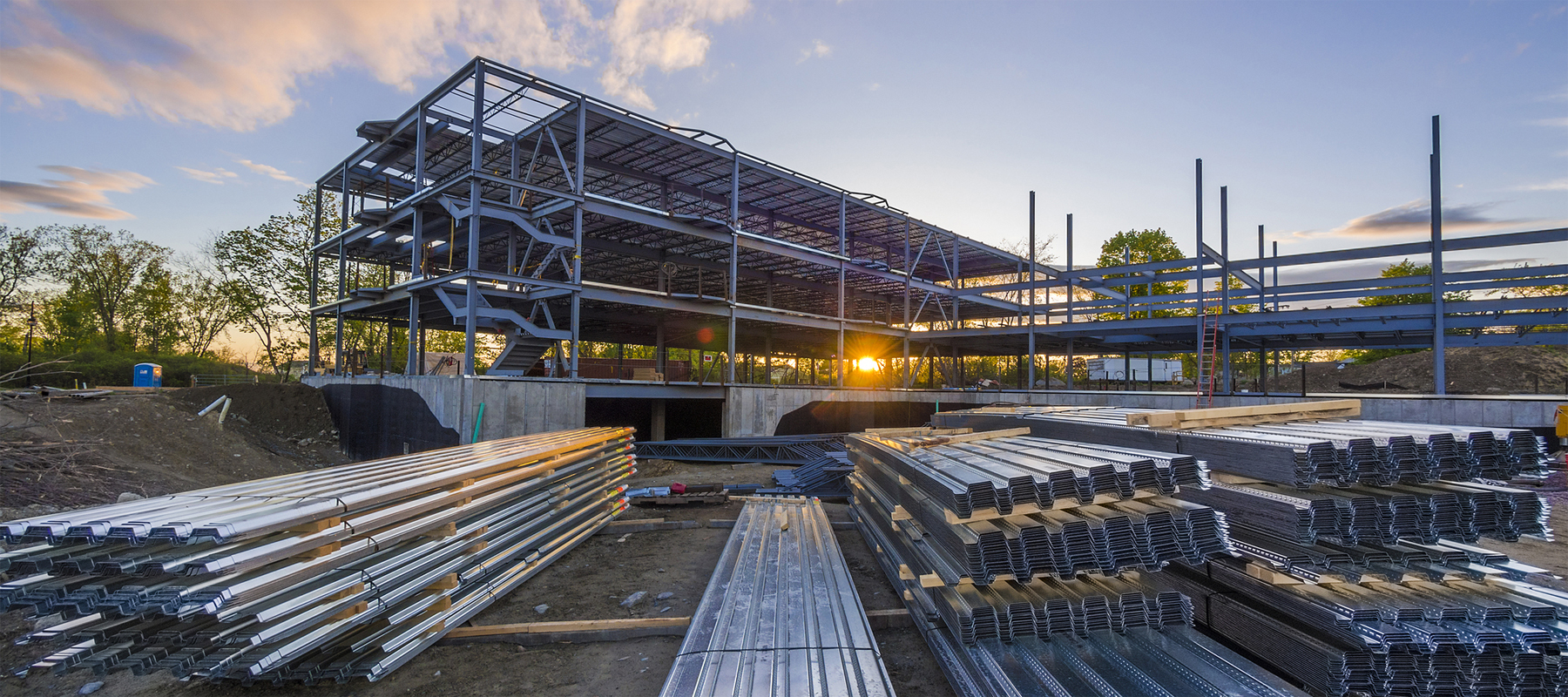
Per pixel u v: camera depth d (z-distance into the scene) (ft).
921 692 14.89
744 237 76.33
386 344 92.68
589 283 63.62
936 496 15.11
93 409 47.88
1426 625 12.09
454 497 18.39
